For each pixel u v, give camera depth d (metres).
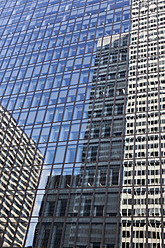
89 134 47.19
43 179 45.78
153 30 55.03
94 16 63.28
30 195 45.09
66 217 40.75
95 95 51.31
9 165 50.09
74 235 38.88
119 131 45.38
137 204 38.25
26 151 50.47
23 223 42.84
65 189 43.25
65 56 59.81
